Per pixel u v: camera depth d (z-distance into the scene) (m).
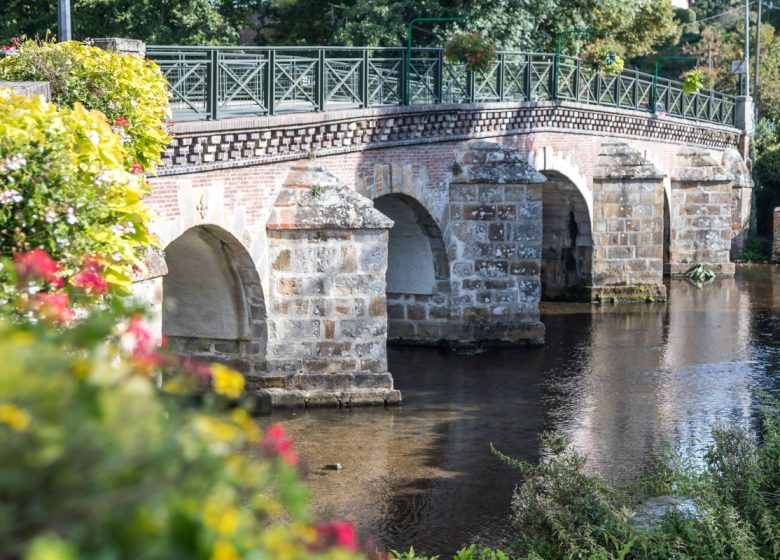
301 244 20.59
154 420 2.73
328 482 15.98
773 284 41.03
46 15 32.69
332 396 20.70
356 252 20.70
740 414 20.36
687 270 42.88
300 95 21.06
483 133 27.33
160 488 2.61
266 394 20.50
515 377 23.64
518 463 11.62
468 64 26.61
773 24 74.06
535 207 26.69
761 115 60.91
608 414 20.33
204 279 20.53
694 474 11.72
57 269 7.63
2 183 8.17
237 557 2.58
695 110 43.69
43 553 2.32
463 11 35.00
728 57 63.97
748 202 48.91
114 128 13.11
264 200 20.23
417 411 20.47
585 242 35.31
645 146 39.25
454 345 26.67
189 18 34.19
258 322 20.64
